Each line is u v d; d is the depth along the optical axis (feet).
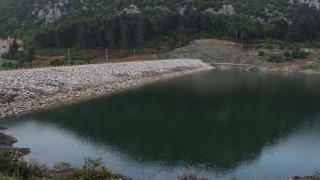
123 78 223.71
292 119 127.13
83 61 307.17
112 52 352.08
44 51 336.29
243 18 456.45
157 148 92.73
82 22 360.89
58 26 384.88
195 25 434.30
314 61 349.82
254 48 393.29
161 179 71.31
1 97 136.15
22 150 87.76
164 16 422.00
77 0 488.02
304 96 179.73
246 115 133.69
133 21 394.32
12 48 336.70
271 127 115.55
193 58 378.32
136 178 72.49
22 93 145.79
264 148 94.02
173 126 116.26
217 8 481.87
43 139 99.30
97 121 121.70
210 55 389.19
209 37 420.36
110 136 103.60
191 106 150.61
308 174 77.05
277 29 415.85
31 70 184.34
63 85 172.76
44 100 147.84
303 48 384.06
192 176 72.69
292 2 538.06
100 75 212.84
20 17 471.21
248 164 82.43
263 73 312.71
